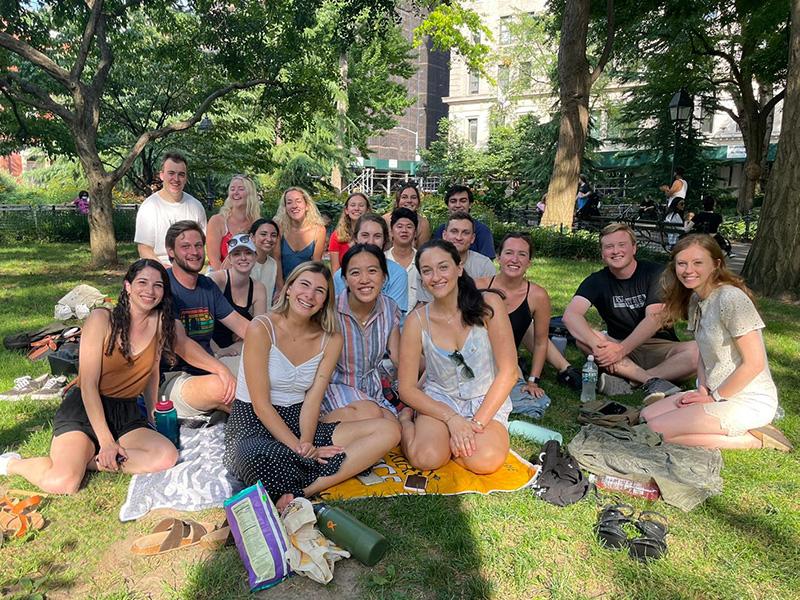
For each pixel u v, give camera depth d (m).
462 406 3.80
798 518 3.19
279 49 13.93
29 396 4.66
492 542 2.94
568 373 5.14
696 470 3.48
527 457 3.89
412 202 6.06
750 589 2.65
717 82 23.50
